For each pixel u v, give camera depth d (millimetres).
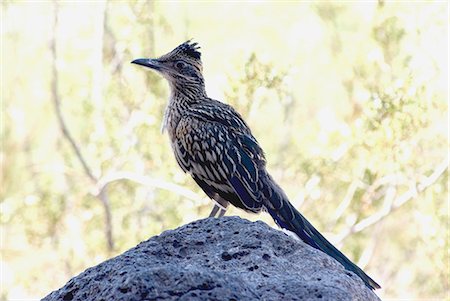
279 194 8680
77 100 21156
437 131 17703
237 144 8922
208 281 5535
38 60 26406
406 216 19531
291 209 8555
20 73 26578
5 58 26656
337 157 17203
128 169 19859
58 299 5957
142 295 5492
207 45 26203
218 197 9195
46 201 19516
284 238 6348
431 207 17344
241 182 8781
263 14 26609
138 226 18859
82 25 22688
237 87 15820
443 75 18016
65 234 19562
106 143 19172
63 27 22781
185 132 9148
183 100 9477
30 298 20062
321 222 18297
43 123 25781
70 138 19578
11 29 26656
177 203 18188
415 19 18203
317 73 23688
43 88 25844
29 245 20062
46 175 20734
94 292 5859
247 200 8734
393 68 17906
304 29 24422
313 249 6285
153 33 19734
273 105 18938
